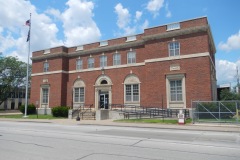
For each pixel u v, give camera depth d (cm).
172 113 2681
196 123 2125
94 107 3506
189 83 2675
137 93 3148
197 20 2712
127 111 2891
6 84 5966
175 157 789
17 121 2827
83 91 3700
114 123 2266
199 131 1664
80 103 3688
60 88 3797
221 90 4947
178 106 2711
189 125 2003
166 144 1059
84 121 2578
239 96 4459
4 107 7294
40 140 1173
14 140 1172
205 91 2570
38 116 3434
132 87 3197
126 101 3216
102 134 1444
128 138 1257
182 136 1362
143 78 3117
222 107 2255
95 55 3644
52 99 3875
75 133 1495
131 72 3225
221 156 810
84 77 3706
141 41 3189
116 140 1180
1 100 6184
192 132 1589
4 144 1047
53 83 3906
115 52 3434
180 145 1033
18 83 6234
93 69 3619
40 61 4144
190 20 2758
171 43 2864
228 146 1013
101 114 2838
